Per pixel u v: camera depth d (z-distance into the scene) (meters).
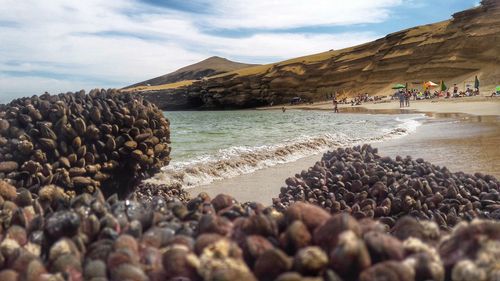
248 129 30.69
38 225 2.95
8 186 3.85
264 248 2.36
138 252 2.50
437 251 2.39
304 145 17.31
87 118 8.38
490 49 79.44
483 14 84.25
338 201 6.57
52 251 2.49
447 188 6.42
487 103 48.19
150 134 9.13
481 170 10.73
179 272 2.19
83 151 8.02
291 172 12.52
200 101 125.94
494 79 74.38
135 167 8.75
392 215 5.95
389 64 95.50
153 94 128.25
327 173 7.36
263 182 11.17
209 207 3.45
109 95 9.45
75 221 2.71
